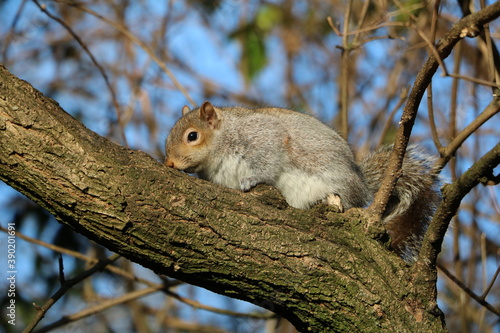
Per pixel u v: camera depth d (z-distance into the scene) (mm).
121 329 15781
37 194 6438
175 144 10414
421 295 6805
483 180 6473
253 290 6676
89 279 14008
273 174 9875
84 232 6582
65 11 16688
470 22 6547
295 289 6617
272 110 10469
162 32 16422
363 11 11500
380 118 14719
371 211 7359
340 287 6656
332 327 6672
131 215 6453
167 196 6598
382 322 6582
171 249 6527
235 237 6633
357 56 16719
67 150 6461
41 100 6680
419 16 11516
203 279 6668
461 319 11570
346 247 6949
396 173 7500
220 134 10266
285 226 6867
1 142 6348
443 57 6949
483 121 7750
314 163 9750
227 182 10453
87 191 6398
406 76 15133
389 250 7332
